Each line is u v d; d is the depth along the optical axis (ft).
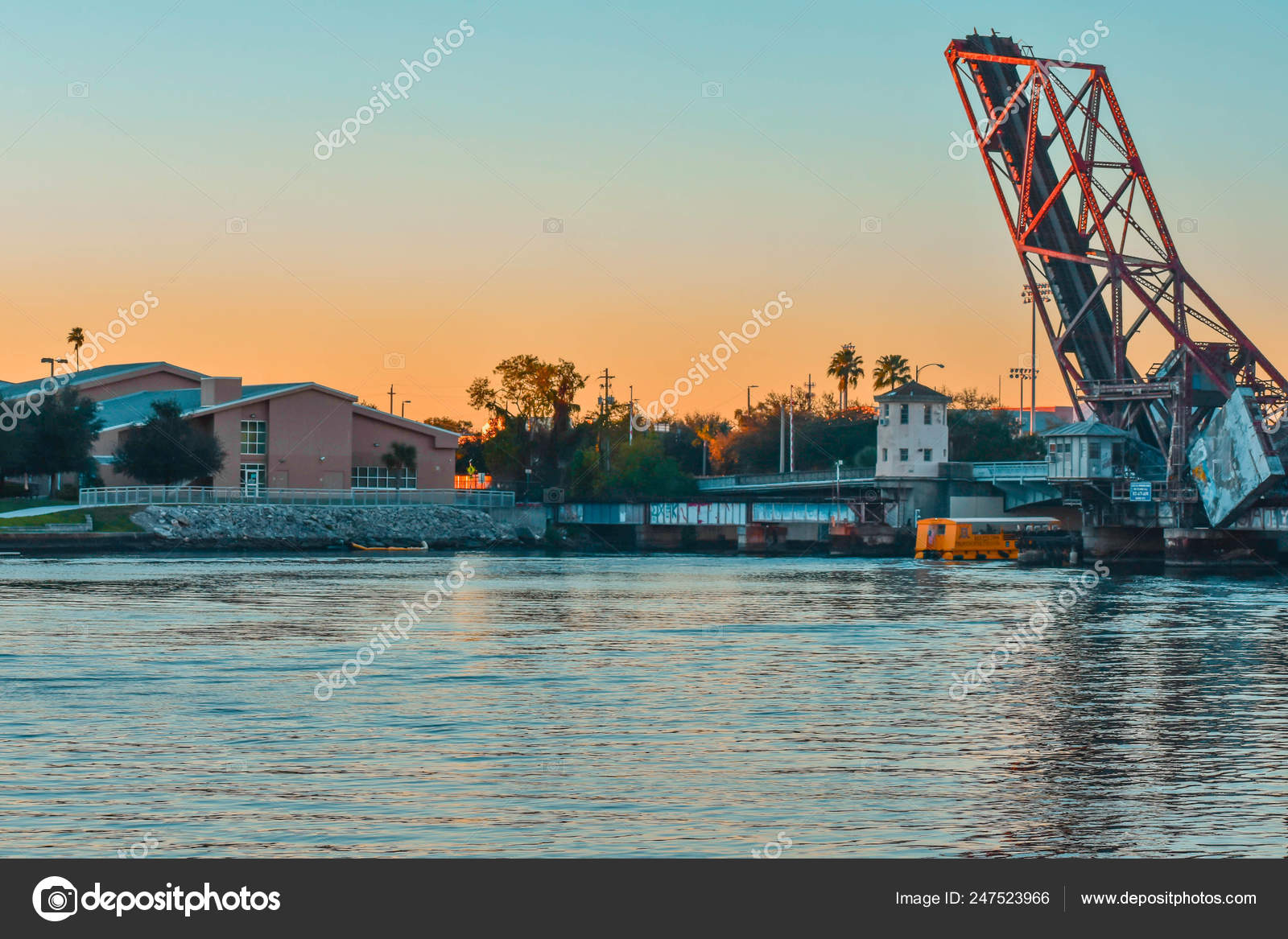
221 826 59.47
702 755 75.05
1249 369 308.19
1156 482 315.37
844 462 562.66
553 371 513.86
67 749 75.66
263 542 389.60
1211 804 64.28
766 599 206.69
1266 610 185.06
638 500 487.61
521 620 163.94
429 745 77.51
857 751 76.43
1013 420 566.36
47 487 429.38
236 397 429.79
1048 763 73.41
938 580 268.00
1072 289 312.50
